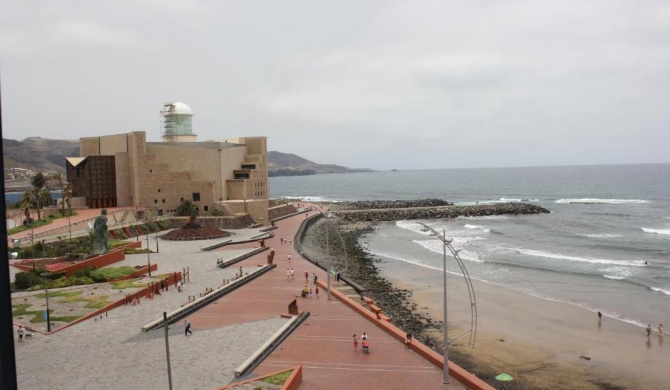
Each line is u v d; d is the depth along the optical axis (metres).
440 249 98.25
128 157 118.00
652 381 38.34
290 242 95.81
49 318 42.72
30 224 91.75
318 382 33.22
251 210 121.62
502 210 164.25
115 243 85.12
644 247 95.69
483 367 41.03
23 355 37.16
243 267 70.75
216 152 122.19
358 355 38.09
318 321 46.66
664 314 54.22
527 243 104.19
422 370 35.38
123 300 51.12
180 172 118.81
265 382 31.48
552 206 187.12
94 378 32.94
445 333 33.41
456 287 67.19
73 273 62.31
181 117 136.25
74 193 117.25
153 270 66.94
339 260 86.19
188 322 42.25
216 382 32.38
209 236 97.44
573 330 49.75
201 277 63.72
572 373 39.88
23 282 57.00
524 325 51.31
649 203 188.62
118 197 118.31
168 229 109.94
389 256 91.88
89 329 43.19
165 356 37.03
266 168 139.50
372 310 49.56
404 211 164.00
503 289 65.69
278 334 41.28
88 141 125.50
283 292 57.53
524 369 40.66
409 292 64.62
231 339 40.88
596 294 62.53
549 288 65.88
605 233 116.31
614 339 47.22
